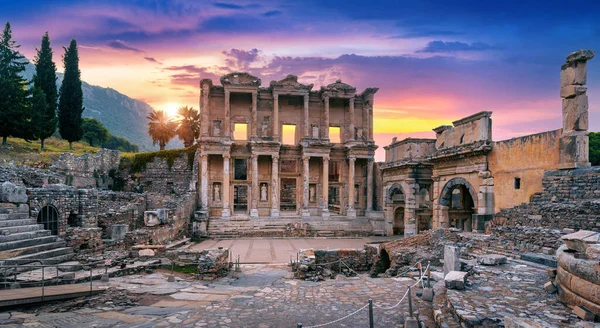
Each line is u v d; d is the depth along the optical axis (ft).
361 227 165.78
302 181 179.32
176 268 74.95
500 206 88.17
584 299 31.17
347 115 192.75
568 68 71.61
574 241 34.14
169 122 247.09
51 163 150.00
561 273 35.22
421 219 146.61
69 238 76.48
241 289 58.23
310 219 169.58
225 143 171.01
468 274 48.14
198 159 178.19
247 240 144.56
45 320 39.37
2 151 160.15
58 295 47.09
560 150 72.54
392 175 156.87
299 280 71.26
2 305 42.98
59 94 219.00
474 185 96.12
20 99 178.40
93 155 160.25
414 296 46.80
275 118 178.70
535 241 63.82
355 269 87.86
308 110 187.52
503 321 30.71
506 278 45.80
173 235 130.11
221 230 155.53
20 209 75.77
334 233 160.15
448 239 79.10
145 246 82.17
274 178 173.99
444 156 105.70
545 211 70.38
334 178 214.07
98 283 58.08
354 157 181.98
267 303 45.96
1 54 193.36
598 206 60.64
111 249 85.46
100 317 40.81
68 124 209.46
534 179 78.89
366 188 188.24
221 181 179.32
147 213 112.47
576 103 70.44
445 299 40.65
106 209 114.83
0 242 64.28
